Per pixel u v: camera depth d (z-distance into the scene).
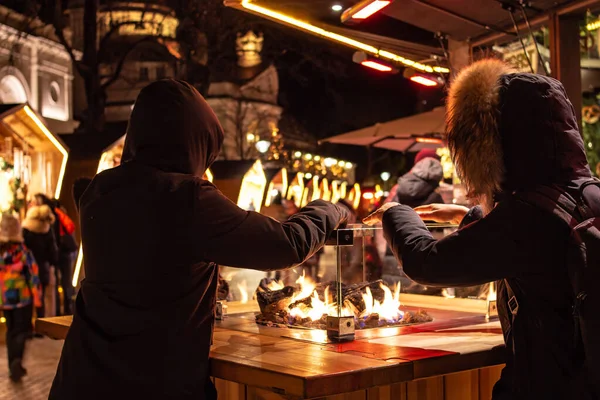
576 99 4.45
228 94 32.25
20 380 7.00
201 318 2.19
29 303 7.19
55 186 11.57
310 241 2.28
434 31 5.08
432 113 9.54
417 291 3.04
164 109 2.27
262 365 2.07
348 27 5.45
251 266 2.16
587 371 1.91
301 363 2.09
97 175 2.35
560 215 1.95
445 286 2.06
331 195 20.25
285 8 4.88
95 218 2.23
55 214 9.93
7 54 23.75
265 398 2.37
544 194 2.00
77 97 30.03
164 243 2.13
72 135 12.06
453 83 2.22
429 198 6.03
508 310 2.15
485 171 2.09
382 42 5.79
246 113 33.22
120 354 2.11
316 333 2.66
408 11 4.60
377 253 2.76
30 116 10.90
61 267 10.02
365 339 2.53
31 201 11.37
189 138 2.28
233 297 3.22
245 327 2.85
